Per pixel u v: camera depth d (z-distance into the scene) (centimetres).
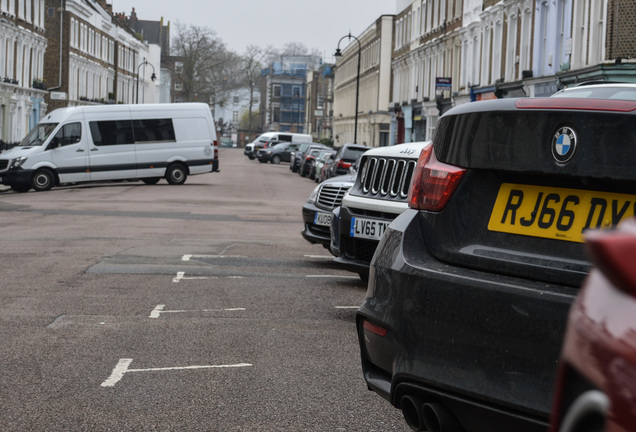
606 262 131
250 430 450
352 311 811
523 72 3131
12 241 1311
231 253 1219
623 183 302
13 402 491
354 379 561
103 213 1936
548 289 302
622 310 145
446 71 4738
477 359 311
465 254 336
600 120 305
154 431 444
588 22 2542
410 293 339
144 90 11644
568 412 165
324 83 13312
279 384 543
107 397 505
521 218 327
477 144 340
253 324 732
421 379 328
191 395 513
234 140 16900
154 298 844
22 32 5619
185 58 11388
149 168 3281
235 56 14250
